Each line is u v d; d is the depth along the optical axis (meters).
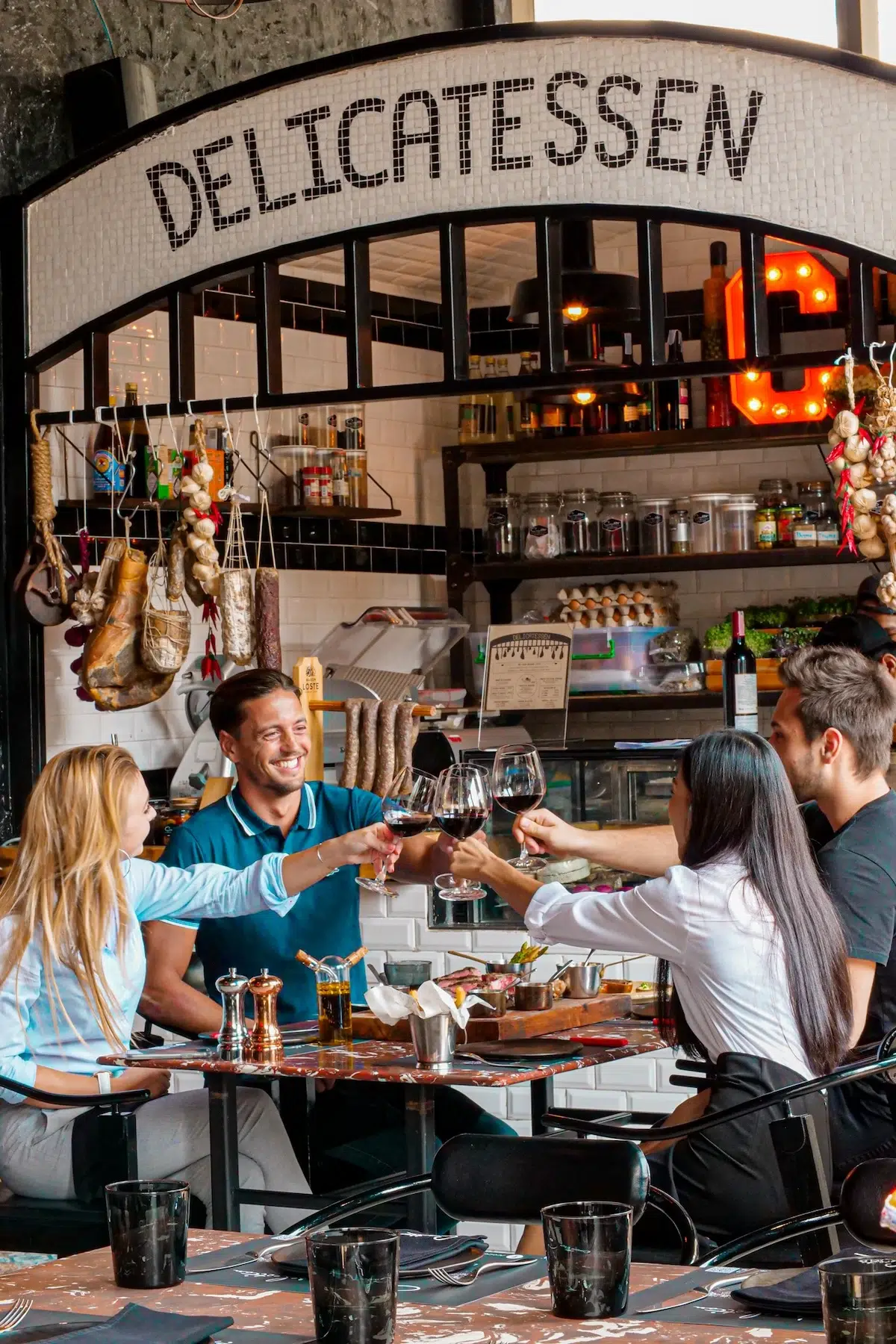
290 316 6.47
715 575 6.97
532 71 4.54
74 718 5.53
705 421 6.85
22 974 3.43
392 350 7.03
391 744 5.00
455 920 4.70
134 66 5.39
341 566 6.70
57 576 5.16
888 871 3.08
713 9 6.39
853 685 3.19
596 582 7.17
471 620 7.43
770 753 2.95
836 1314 1.34
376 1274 1.44
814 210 4.29
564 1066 3.05
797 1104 2.75
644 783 4.73
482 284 7.23
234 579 4.94
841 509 4.20
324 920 3.93
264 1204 3.23
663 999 3.22
